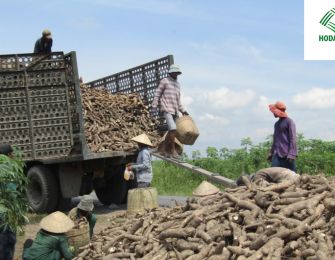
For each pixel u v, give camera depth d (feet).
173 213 19.83
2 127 35.65
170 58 39.45
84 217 24.22
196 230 17.29
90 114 40.11
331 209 16.85
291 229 15.93
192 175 53.88
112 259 17.72
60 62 36.86
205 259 15.78
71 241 23.11
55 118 36.83
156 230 18.54
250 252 15.39
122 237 19.07
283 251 15.31
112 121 40.55
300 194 18.38
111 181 41.81
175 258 16.57
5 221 21.54
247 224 16.99
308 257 14.80
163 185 52.54
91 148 37.47
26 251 20.94
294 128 33.68
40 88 36.50
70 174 37.68
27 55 36.09
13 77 35.81
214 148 57.82
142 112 42.39
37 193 38.19
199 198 20.35
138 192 31.55
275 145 34.37
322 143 56.54
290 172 23.91
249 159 54.19
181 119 38.58
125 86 45.27
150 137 40.47
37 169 37.42
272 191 19.19
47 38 41.22
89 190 40.29
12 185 21.74
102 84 48.44
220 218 17.88
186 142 38.55
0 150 23.29
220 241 16.30
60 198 38.06
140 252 17.71
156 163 61.21
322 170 50.24
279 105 34.01
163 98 38.65
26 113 36.19
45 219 21.11
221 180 34.88
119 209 40.37
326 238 15.49
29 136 36.27
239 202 18.17
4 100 35.68
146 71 42.34
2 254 22.24
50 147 36.76
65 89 36.96
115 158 38.93
